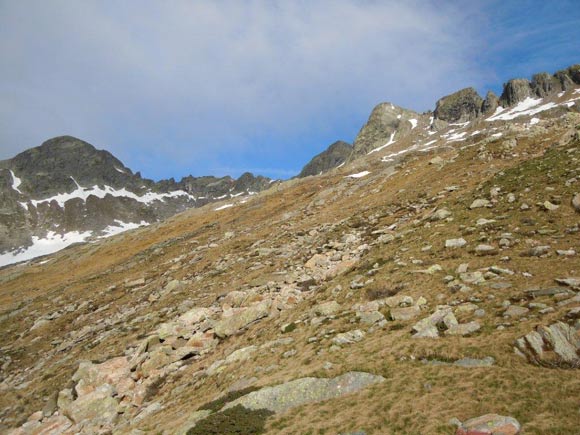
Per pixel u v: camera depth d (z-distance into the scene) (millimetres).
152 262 80500
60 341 48719
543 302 20719
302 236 61031
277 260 52188
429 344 20266
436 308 24016
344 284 33875
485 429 12820
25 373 41812
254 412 18375
